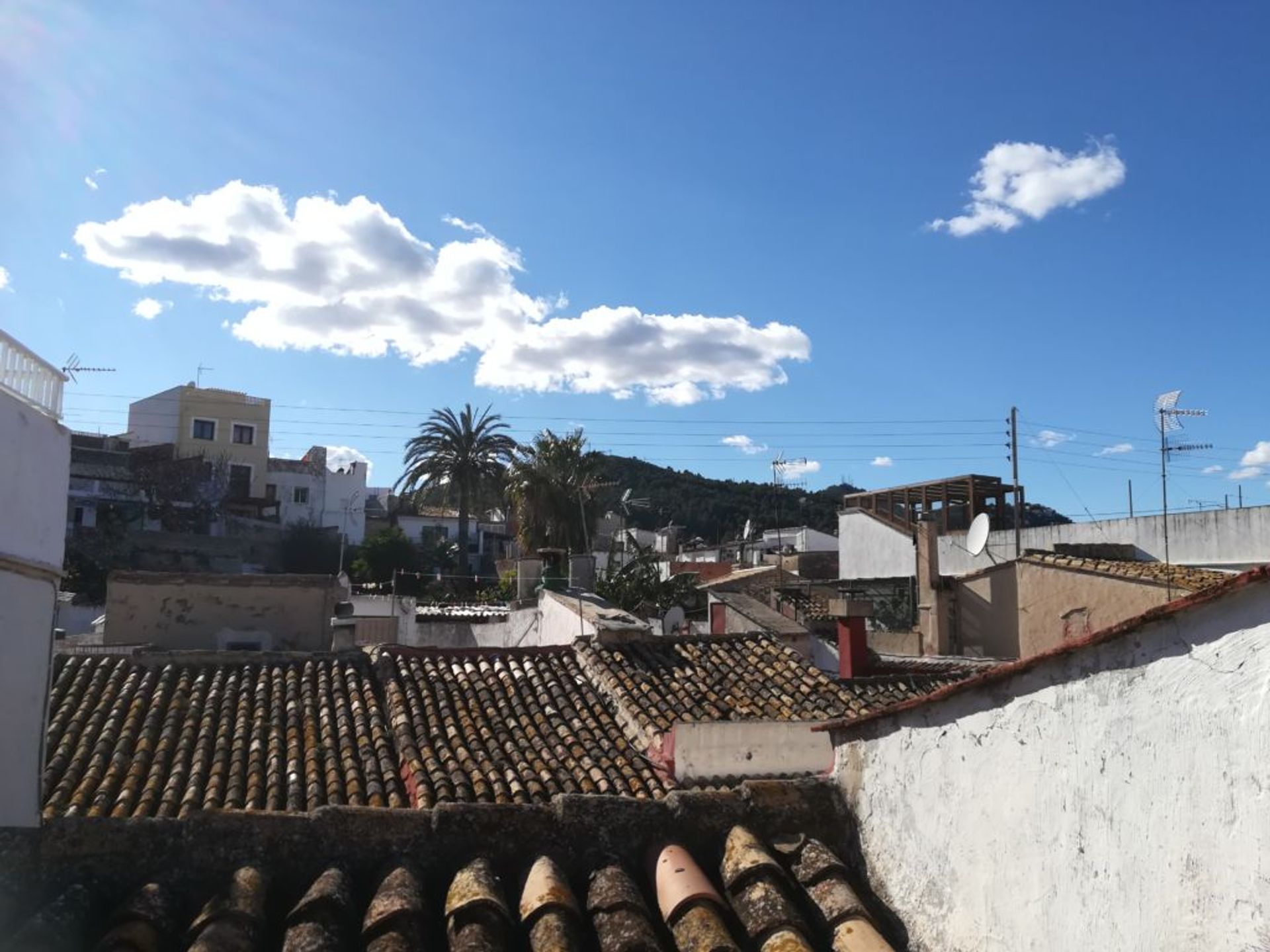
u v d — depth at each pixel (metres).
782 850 5.26
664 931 4.65
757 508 105.56
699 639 16.97
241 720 13.58
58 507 6.76
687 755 12.31
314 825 4.93
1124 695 3.64
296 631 20.33
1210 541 24.38
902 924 4.86
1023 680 4.20
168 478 52.75
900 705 5.08
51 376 6.71
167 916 4.34
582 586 28.72
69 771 11.66
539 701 14.79
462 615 28.73
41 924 4.09
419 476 46.84
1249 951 3.04
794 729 12.58
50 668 6.66
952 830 4.62
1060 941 3.87
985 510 36.31
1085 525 27.84
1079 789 3.84
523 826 5.13
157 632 19.77
